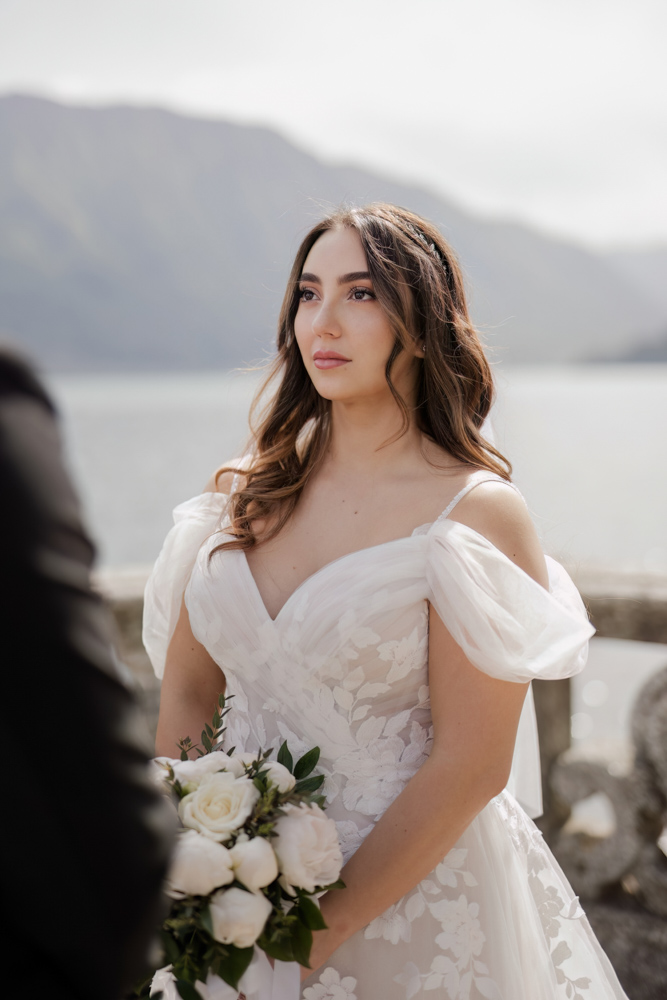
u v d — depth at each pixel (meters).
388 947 1.48
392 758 1.54
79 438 54.56
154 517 27.91
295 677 1.54
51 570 0.64
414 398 1.76
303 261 1.78
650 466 41.19
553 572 1.77
